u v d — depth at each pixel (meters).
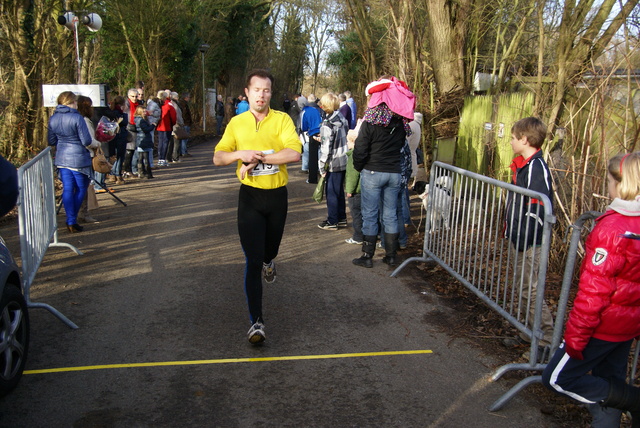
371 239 6.10
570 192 5.74
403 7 11.14
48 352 3.95
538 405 3.48
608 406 2.72
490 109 8.29
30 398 3.35
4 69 11.81
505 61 9.13
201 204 9.20
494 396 3.56
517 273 4.28
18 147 11.48
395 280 5.78
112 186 10.80
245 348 4.09
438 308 5.04
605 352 2.71
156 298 5.02
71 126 6.84
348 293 5.34
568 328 2.69
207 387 3.53
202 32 24.61
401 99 5.66
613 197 2.78
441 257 5.58
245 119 4.12
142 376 3.64
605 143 5.20
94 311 4.70
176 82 21.86
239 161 4.23
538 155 3.98
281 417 3.23
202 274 5.69
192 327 4.43
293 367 3.83
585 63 6.04
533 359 3.70
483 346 4.27
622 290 2.58
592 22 6.02
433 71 10.16
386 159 5.84
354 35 24.77
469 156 9.10
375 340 4.32
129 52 19.98
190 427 3.11
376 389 3.58
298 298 5.16
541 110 6.47
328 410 3.33
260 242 4.05
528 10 8.52
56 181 10.38
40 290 5.14
